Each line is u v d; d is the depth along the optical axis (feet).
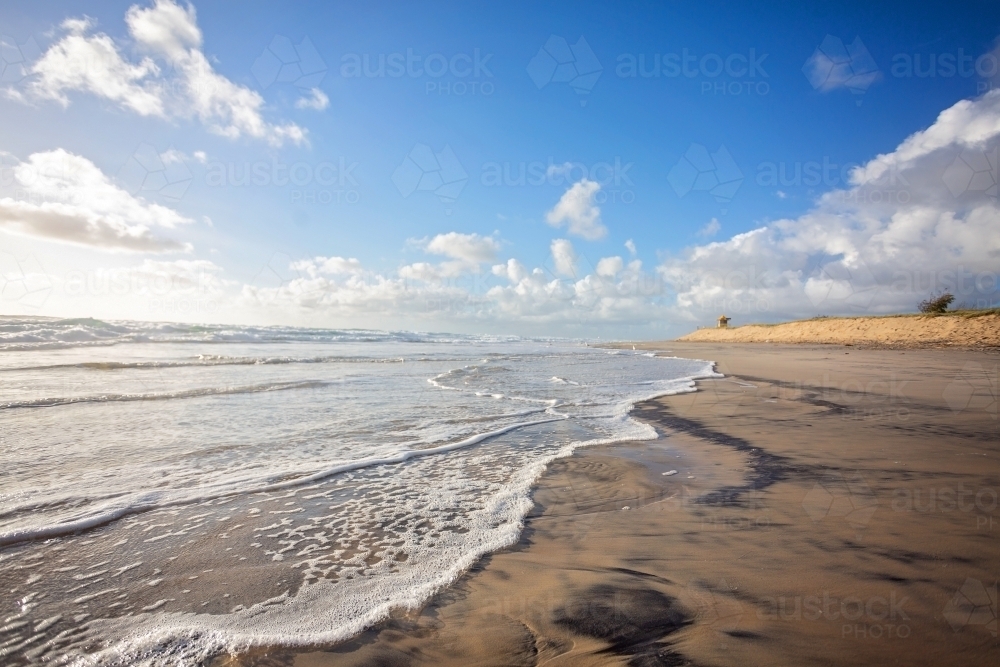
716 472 12.57
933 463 12.88
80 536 8.31
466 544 8.21
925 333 89.81
